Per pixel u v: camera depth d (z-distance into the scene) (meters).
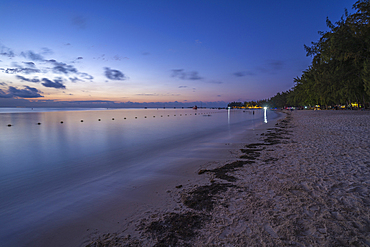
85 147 13.53
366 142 9.94
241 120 40.47
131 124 32.72
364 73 25.94
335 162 6.95
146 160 9.37
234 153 9.60
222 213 4.10
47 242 3.59
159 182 6.22
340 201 4.26
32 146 14.13
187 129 24.38
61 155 11.31
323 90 36.69
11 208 4.98
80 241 3.56
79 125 30.86
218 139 14.68
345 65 29.17
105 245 3.38
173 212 4.30
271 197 4.62
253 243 3.15
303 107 101.38
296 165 6.89
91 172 7.90
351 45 26.64
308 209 4.03
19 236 3.81
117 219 4.19
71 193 5.76
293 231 3.37
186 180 6.25
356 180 5.29
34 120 41.50
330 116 30.66
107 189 5.89
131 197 5.23
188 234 3.51
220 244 3.19
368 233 3.23
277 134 15.38
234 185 5.50
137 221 4.05
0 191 6.14
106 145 14.13
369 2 25.19
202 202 4.63
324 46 32.03
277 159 7.87
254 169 6.79
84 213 4.54
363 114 29.20
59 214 4.57
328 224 3.51
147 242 3.37
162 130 23.56
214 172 6.81
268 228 3.50
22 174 7.94
